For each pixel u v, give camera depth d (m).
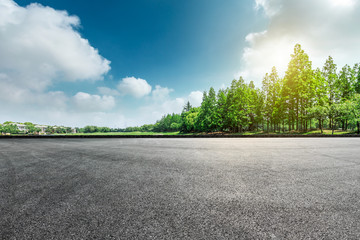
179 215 1.91
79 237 1.53
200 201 2.29
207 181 3.18
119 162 5.22
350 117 23.42
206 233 1.56
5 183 3.29
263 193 2.56
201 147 9.05
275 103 31.42
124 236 1.53
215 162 4.97
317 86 27.52
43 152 8.06
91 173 3.94
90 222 1.79
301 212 1.96
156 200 2.34
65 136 22.47
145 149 8.48
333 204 2.17
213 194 2.54
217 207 2.11
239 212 1.97
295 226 1.67
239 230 1.60
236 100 34.91
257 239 1.46
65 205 2.23
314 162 4.90
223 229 1.62
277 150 7.58
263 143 11.13
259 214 1.92
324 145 9.56
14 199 2.47
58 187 2.98
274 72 33.47
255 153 6.72
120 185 3.03
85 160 5.68
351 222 1.74
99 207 2.15
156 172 3.91
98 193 2.65
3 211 2.09
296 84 27.47
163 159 5.59
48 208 2.14
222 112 38.81
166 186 2.93
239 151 7.34
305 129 28.56
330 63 29.62
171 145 10.41
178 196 2.48
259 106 37.09
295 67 28.42
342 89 28.56
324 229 1.62
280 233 1.56
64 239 1.50
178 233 1.56
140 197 2.46
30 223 1.79
